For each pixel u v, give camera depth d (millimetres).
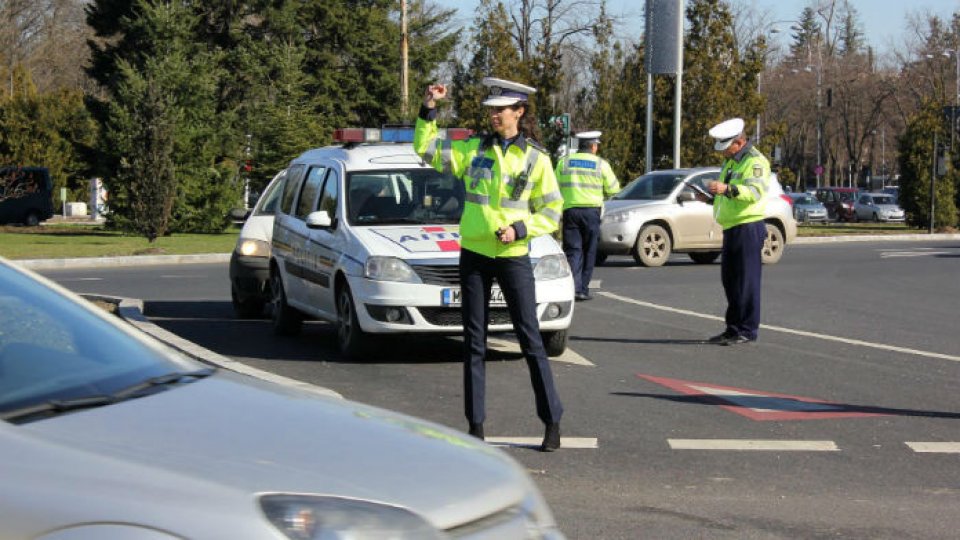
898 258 31766
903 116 101125
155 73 47719
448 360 13516
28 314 5062
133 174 38656
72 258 31141
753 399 11289
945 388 11930
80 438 3936
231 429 4215
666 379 12359
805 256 32719
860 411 10750
